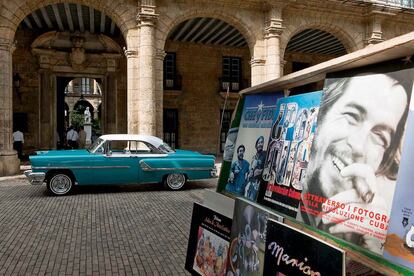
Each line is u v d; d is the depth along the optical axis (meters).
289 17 16.91
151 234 6.95
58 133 21.94
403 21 18.55
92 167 10.91
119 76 20.73
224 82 23.14
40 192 11.20
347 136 2.56
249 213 3.17
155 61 15.09
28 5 13.88
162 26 15.23
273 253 2.71
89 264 5.41
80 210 8.87
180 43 22.12
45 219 7.97
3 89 13.63
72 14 17.55
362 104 2.50
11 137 14.11
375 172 2.30
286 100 3.55
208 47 22.73
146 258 5.67
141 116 14.70
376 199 2.25
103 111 20.86
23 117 19.64
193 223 4.19
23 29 19.50
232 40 21.92
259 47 16.47
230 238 3.41
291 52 24.41
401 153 2.13
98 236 6.79
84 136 21.50
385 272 2.07
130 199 10.30
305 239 2.43
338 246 2.41
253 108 4.16
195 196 10.80
